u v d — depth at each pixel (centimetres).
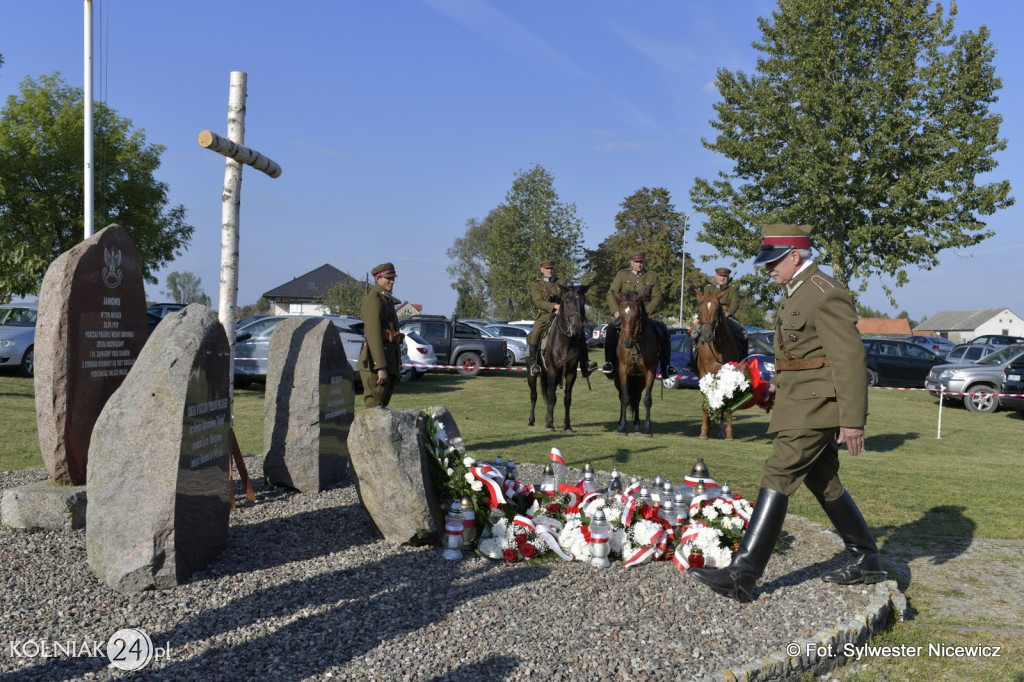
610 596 446
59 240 3469
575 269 5388
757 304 3628
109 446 436
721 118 3338
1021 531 672
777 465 455
